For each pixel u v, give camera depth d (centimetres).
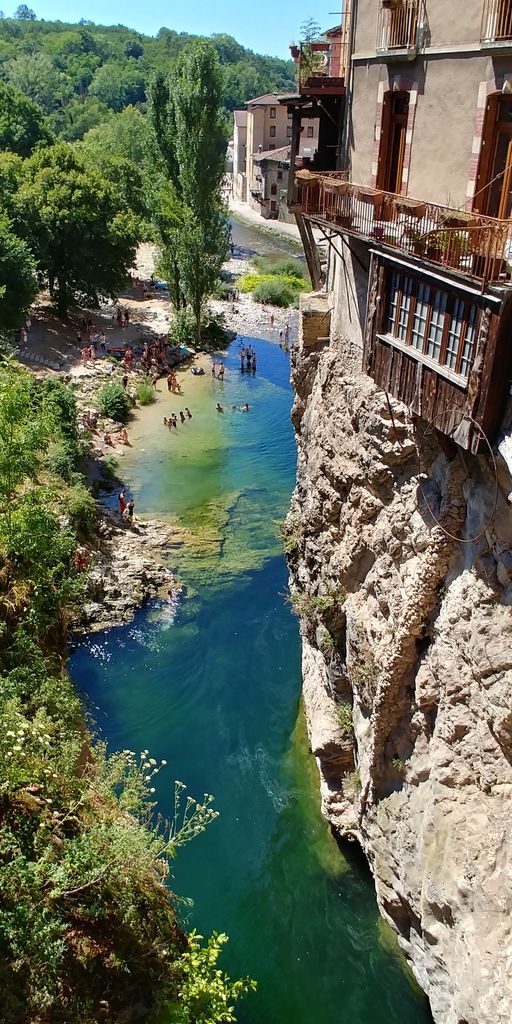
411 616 1423
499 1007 1143
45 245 4994
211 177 4941
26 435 1883
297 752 2192
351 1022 1566
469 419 1138
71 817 1343
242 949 1700
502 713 1173
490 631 1200
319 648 2023
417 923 1507
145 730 2267
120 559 2966
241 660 2548
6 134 7006
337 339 1919
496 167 1296
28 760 1350
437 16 1334
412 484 1479
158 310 6109
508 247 1119
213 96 4716
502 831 1201
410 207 1257
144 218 6731
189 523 3300
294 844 1928
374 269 1409
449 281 1142
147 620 2706
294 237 9225
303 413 2286
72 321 5453
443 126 1372
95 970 1200
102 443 3934
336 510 1894
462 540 1270
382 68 1539
